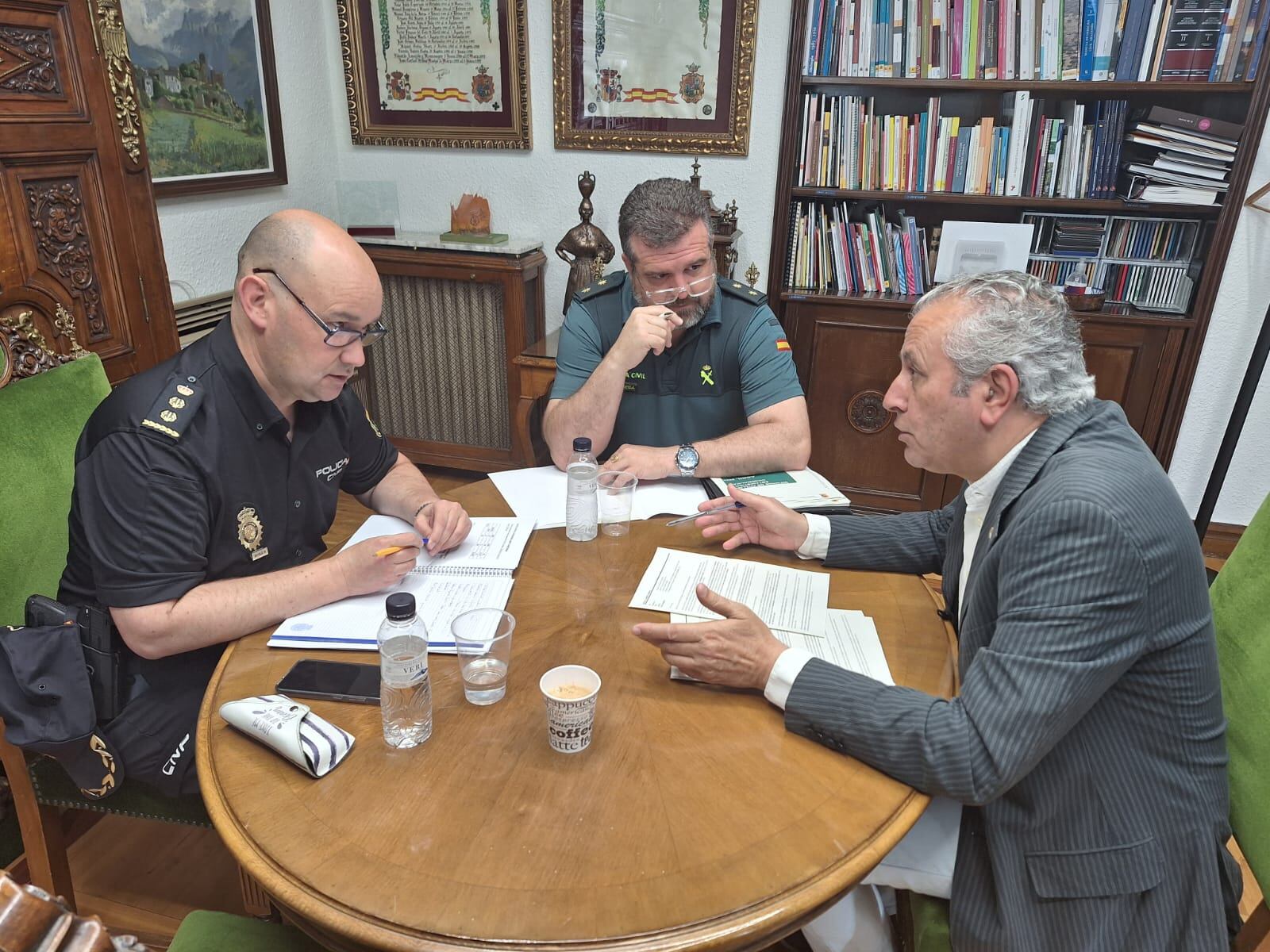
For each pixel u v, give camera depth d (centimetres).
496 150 328
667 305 183
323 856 81
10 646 113
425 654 96
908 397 111
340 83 337
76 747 118
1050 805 101
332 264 119
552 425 183
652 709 103
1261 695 109
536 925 74
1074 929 100
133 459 117
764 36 287
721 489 161
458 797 88
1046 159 273
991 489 112
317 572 122
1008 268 276
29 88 170
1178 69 254
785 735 100
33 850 139
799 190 288
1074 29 258
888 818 88
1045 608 92
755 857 82
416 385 344
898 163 283
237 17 282
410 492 158
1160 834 99
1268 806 103
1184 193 262
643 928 74
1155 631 95
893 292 297
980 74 268
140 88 250
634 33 296
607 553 141
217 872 169
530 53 311
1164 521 94
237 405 128
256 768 92
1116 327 276
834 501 156
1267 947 102
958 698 96
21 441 140
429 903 76
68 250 182
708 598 107
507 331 322
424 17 315
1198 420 292
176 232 273
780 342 188
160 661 127
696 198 180
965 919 104
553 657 113
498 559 137
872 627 122
